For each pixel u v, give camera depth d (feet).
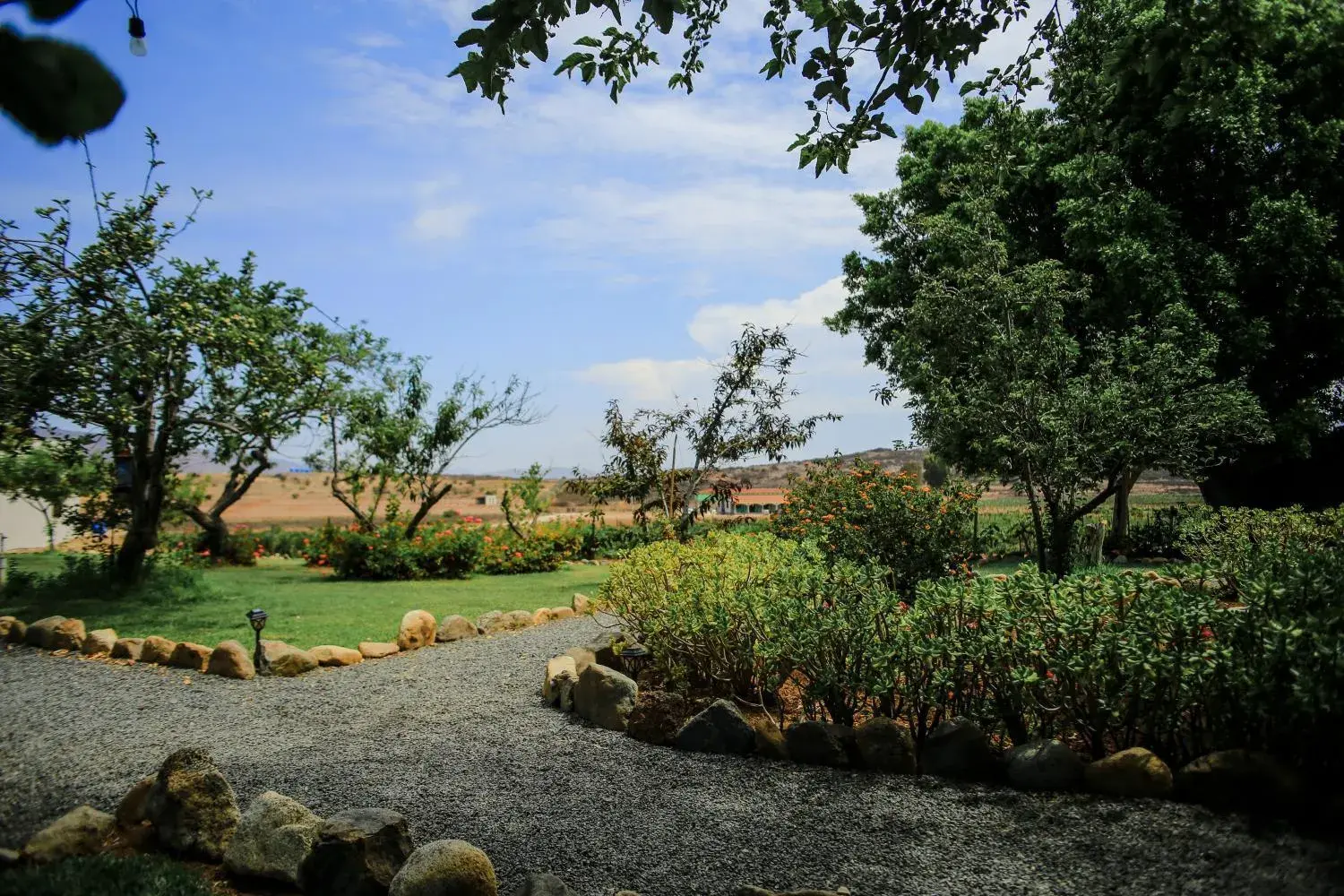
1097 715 13.07
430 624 25.79
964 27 16.63
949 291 30.45
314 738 16.43
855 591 16.78
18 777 14.15
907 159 58.39
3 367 28.37
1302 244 40.60
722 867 10.66
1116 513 54.39
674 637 18.54
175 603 34.35
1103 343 29.81
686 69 20.92
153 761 15.01
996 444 27.20
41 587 36.50
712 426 37.24
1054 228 51.55
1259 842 10.35
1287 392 48.29
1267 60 42.75
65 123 2.12
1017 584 14.83
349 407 43.29
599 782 13.74
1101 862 10.33
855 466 31.55
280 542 58.75
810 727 14.47
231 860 10.84
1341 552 14.90
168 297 32.83
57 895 9.53
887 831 11.52
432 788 13.58
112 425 33.50
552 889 9.56
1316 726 11.06
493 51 13.42
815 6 16.48
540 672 21.72
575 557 55.11
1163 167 45.98
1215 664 11.96
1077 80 23.58
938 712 14.33
